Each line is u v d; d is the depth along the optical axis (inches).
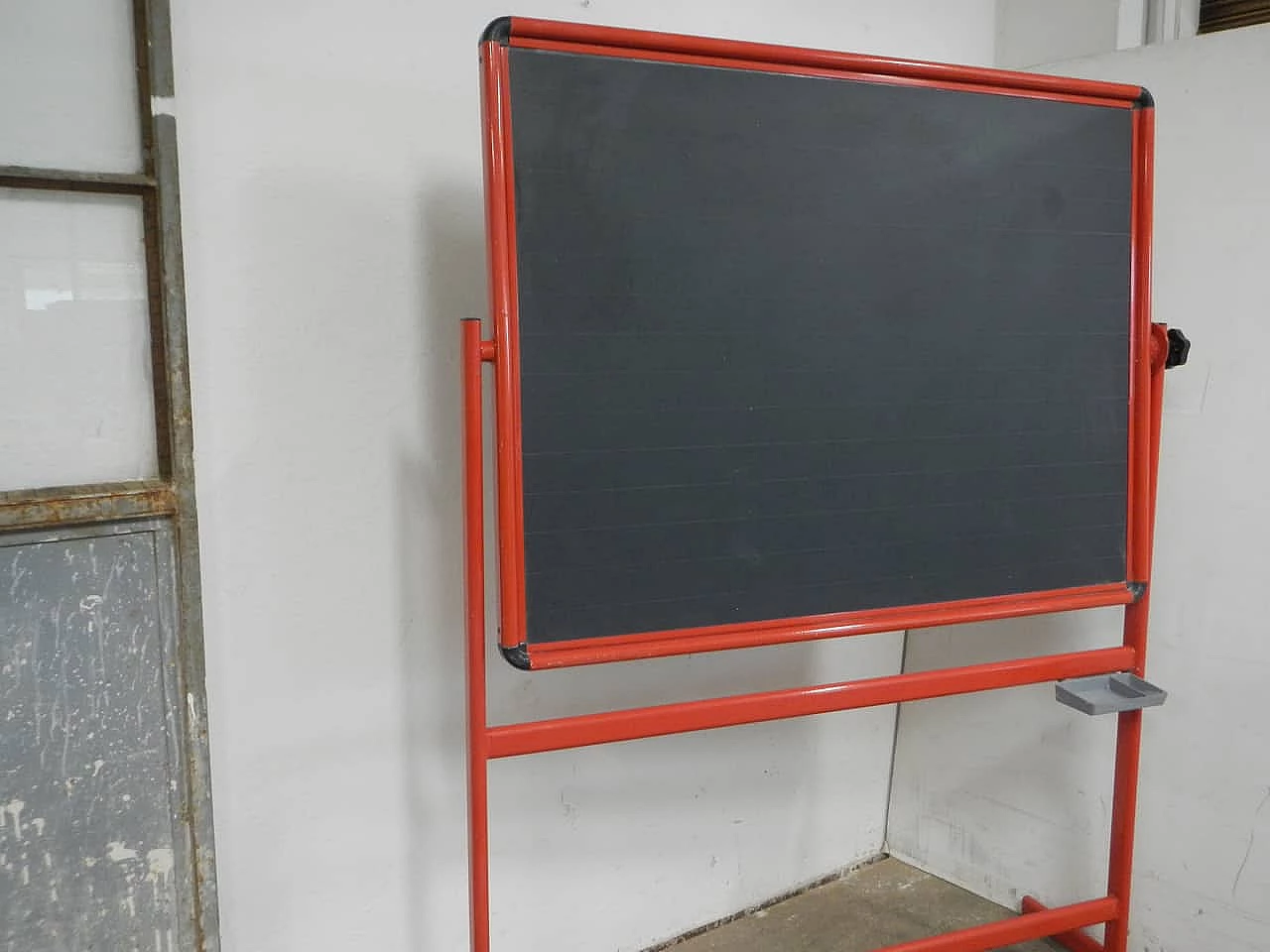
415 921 64.9
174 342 48.4
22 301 45.8
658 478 52.4
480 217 61.2
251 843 57.7
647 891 76.2
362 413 58.4
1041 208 60.1
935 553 59.3
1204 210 67.8
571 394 50.1
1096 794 76.3
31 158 45.2
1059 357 61.5
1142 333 63.0
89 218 47.0
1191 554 69.7
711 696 76.9
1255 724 67.1
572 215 49.3
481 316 62.0
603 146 49.7
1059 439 62.0
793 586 56.0
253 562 55.7
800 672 82.0
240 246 53.1
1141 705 63.2
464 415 49.4
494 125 47.4
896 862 91.1
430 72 58.1
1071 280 61.3
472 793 52.0
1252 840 67.7
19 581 45.4
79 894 48.6
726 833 80.2
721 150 52.1
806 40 74.4
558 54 48.6
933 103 56.6
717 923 80.7
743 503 54.4
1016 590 61.7
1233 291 66.6
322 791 59.9
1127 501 64.4
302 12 53.3
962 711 85.4
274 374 55.1
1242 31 65.4
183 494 49.1
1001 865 83.5
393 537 60.5
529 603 50.4
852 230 55.4
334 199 55.8
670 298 51.7
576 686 70.0
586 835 72.2
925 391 58.1
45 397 46.8
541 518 50.2
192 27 50.1
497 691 66.3
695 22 68.6
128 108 47.5
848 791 88.4
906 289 57.1
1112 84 60.7
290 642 57.6
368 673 60.7
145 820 50.0
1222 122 66.6
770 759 82.0
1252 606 66.8
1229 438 67.2
